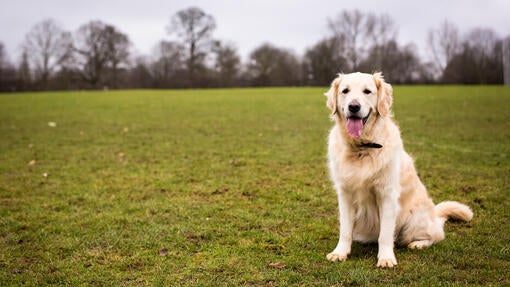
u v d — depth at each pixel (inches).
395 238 217.6
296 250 210.8
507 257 194.5
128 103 1238.3
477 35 2669.8
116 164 422.0
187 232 237.1
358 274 180.5
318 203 287.6
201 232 235.6
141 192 319.9
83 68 3206.2
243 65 3228.3
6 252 212.2
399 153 203.6
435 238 215.6
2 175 376.8
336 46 2997.0
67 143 552.7
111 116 887.7
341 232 206.7
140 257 204.7
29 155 470.0
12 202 296.4
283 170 385.7
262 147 506.0
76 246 219.5
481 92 1365.7
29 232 239.0
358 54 3038.9
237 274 184.4
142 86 3245.6
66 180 357.7
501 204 274.8
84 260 203.3
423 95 1299.2
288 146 509.7
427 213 215.5
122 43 3230.8
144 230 240.4
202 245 218.4
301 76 3036.4
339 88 215.8
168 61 3344.0
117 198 304.5
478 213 259.9
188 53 3366.1
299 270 188.1
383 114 207.2
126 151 493.4
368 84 207.0
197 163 422.3
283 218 259.6
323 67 2967.5
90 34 3174.2
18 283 180.7
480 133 562.9
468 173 356.2
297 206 282.4
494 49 2637.8
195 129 677.3
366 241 221.5
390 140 201.8
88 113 956.0
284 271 185.0
